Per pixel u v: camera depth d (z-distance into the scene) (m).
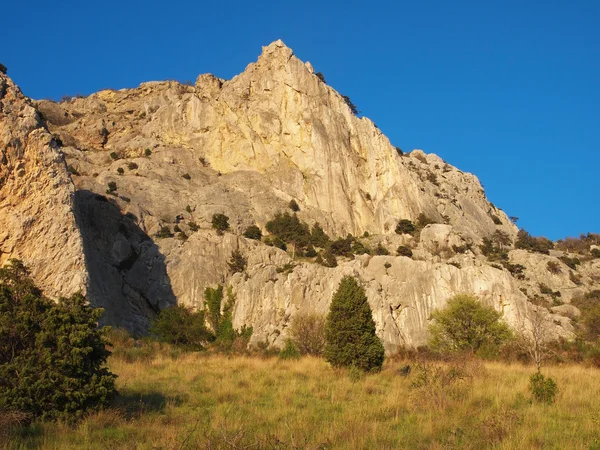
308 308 65.50
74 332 16.42
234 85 112.75
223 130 105.19
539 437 13.42
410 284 68.69
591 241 113.50
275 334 62.69
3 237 45.19
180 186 92.50
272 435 12.80
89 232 71.88
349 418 15.18
